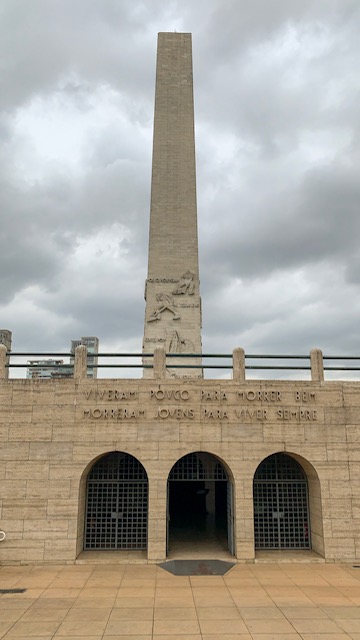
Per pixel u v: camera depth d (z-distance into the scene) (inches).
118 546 804.0
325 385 810.8
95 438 770.2
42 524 742.5
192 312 1322.6
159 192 1384.1
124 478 829.8
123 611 546.6
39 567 716.0
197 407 788.0
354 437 795.4
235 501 765.9
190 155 1409.9
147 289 1331.2
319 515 781.3
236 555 749.3
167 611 546.9
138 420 778.8
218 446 778.2
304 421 794.8
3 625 506.9
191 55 1473.9
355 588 629.3
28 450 764.0
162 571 698.8
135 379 794.2
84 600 580.4
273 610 550.9
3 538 732.7
